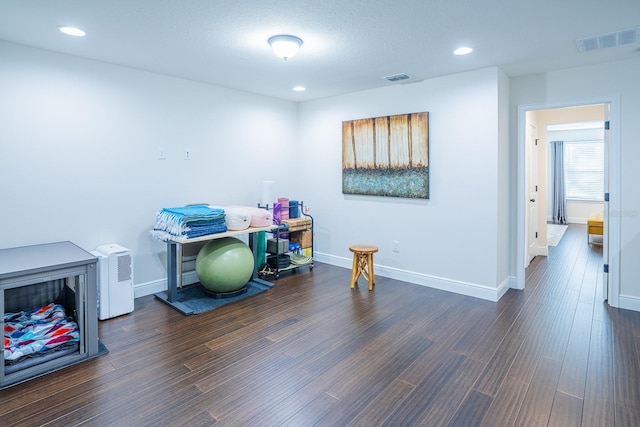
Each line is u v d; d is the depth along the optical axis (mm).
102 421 1875
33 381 2230
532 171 5336
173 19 2416
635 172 3309
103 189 3420
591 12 2316
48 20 2441
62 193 3178
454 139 3816
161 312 3348
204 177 4195
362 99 4539
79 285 2492
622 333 2904
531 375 2309
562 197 9633
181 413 1940
